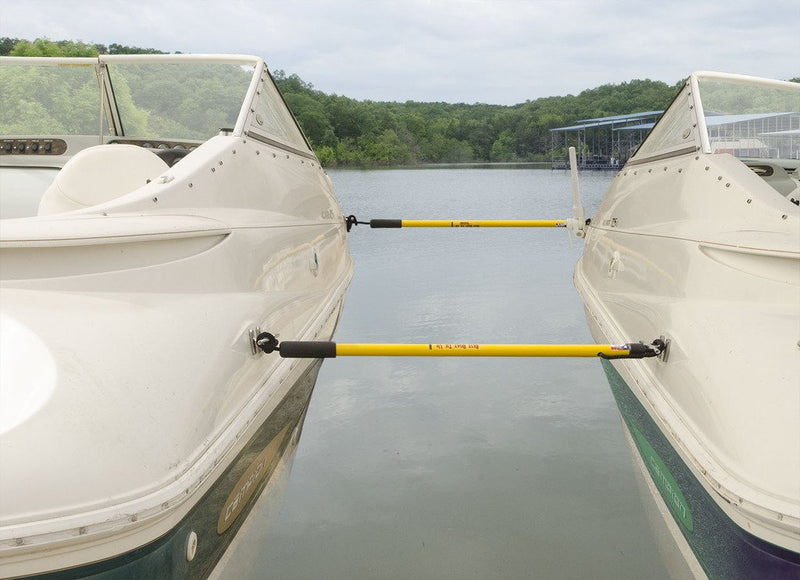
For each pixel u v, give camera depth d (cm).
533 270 951
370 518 342
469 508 349
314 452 416
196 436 198
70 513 164
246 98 375
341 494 366
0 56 482
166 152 402
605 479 377
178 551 196
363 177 3953
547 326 660
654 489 294
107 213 239
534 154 10262
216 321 233
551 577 293
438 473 387
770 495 183
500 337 626
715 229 274
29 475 164
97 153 297
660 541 288
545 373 541
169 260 234
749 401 203
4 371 178
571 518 339
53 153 488
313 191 440
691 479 227
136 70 461
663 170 360
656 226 331
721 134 367
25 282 203
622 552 311
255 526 280
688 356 239
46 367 181
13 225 212
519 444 421
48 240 204
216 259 255
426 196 2194
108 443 175
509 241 1244
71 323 194
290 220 360
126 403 183
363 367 563
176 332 213
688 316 252
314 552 314
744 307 235
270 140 384
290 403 310
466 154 10000
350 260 567
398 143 8006
